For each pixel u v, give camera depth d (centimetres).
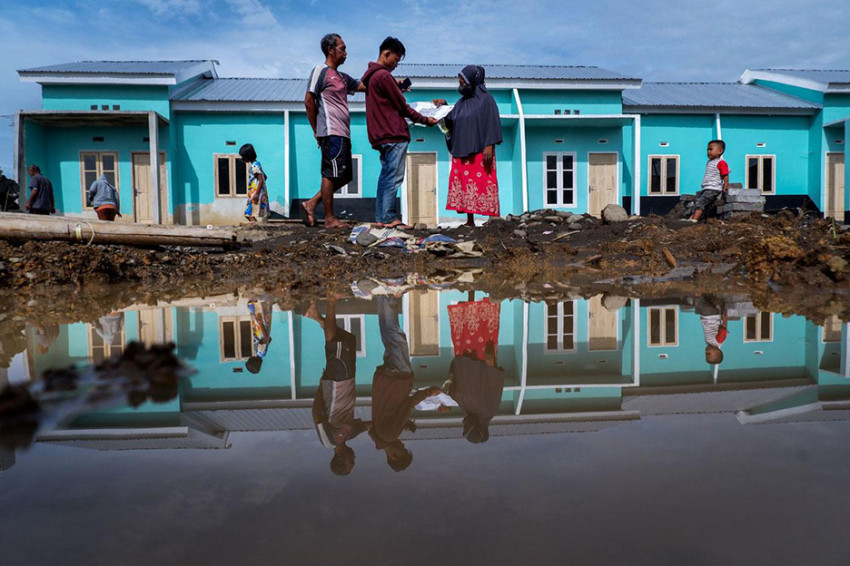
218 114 1330
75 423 98
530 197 1379
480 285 381
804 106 1409
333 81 606
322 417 109
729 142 1433
